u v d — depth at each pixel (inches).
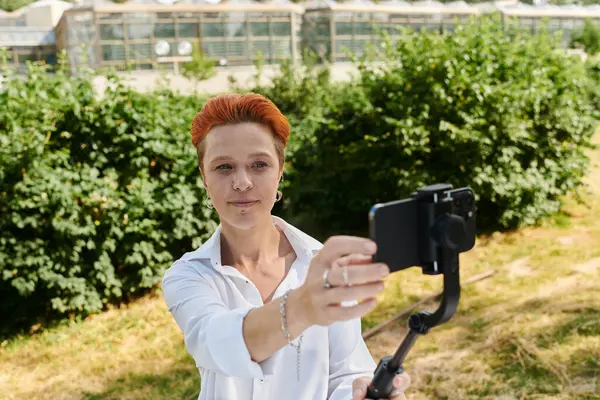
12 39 1321.4
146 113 244.4
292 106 543.5
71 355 209.3
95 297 235.0
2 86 246.1
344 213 319.3
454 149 282.5
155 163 251.8
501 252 278.8
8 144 220.7
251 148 53.1
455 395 161.2
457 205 37.8
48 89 242.8
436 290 242.1
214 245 58.9
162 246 247.4
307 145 319.3
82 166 238.1
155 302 247.0
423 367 177.8
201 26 1154.7
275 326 40.2
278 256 62.8
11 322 227.1
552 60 327.6
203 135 55.0
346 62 1254.9
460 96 289.0
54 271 227.8
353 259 36.3
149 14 1107.9
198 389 180.1
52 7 1565.0
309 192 314.7
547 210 311.7
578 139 313.1
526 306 215.5
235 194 53.2
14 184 219.1
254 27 1197.7
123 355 207.0
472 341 192.4
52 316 234.5
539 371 169.3
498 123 289.9
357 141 302.8
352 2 1251.2
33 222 215.8
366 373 60.7
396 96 298.7
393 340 201.9
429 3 1321.4
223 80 1143.6
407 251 37.1
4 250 218.7
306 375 57.8
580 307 205.5
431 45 308.3
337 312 37.3
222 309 51.3
